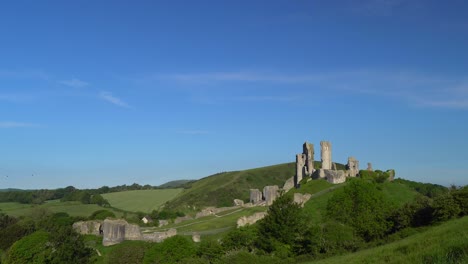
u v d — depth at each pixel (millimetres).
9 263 85125
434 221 66312
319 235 66938
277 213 71812
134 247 88688
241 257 61688
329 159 138750
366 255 42344
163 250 80875
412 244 37750
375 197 86125
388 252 38031
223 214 128500
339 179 123625
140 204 199875
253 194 149000
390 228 76125
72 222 132500
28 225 125125
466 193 65125
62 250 83812
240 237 75250
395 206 84312
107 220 100062
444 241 31547
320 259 59562
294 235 69625
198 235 94250
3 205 188000
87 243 100438
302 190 123000
